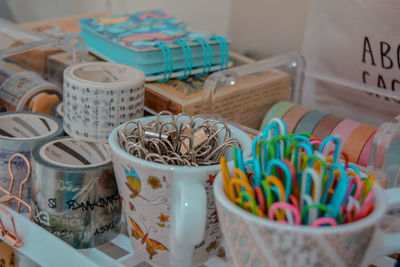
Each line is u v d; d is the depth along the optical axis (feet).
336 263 0.79
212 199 1.02
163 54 1.76
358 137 1.48
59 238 1.23
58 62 1.89
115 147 1.05
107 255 1.23
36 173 1.19
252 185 0.88
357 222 0.77
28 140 1.31
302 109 1.70
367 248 0.85
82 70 1.41
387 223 1.17
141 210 1.06
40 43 1.88
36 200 1.22
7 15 3.67
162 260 1.13
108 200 1.23
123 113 1.30
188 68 1.86
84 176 1.16
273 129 0.91
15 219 1.25
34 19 3.54
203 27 2.63
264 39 2.35
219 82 1.60
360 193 0.86
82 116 1.29
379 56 1.72
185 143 1.16
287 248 0.77
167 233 1.07
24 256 1.35
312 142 0.91
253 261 0.83
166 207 1.02
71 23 2.51
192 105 1.60
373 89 1.73
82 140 1.33
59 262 1.17
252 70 1.75
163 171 0.97
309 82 2.02
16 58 1.83
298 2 2.14
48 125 1.45
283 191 0.77
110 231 1.28
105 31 1.98
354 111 1.91
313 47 2.08
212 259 1.20
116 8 3.02
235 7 2.41
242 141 1.14
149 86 1.74
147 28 2.06
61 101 1.75
